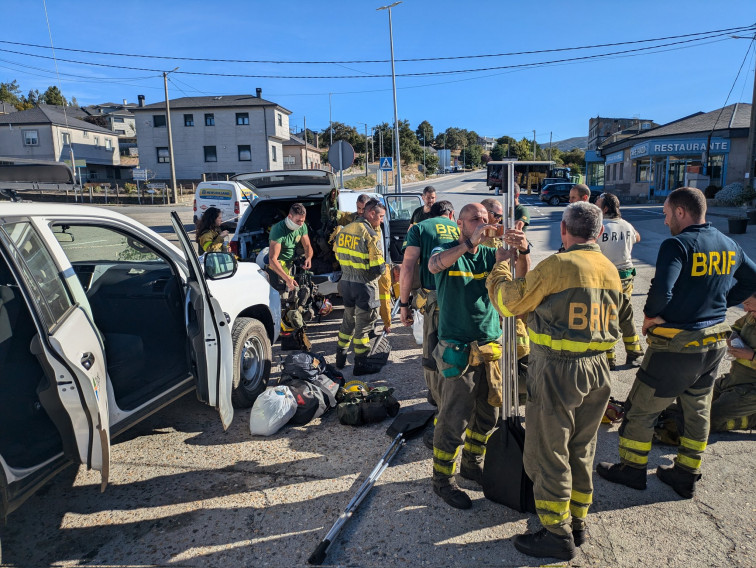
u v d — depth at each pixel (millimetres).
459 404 2980
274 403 4000
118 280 4129
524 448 2686
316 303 6691
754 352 3678
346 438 3949
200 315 3502
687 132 31547
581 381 2455
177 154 50469
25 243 2623
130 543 2814
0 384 2598
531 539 2654
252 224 7781
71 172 3859
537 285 2488
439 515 3012
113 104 87125
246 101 50625
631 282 4980
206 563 2658
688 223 2980
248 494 3240
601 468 3373
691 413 3070
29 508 3123
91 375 2662
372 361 5273
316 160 68062
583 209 2541
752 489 3205
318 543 2791
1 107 65125
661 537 2793
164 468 3555
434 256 2949
